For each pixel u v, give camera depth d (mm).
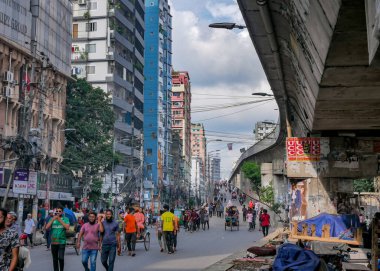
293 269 7781
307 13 8328
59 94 51094
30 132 31141
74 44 72625
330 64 9227
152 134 102688
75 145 52438
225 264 14812
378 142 18078
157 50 106250
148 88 104812
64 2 52281
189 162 162125
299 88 16266
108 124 56281
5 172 37625
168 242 20062
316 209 18172
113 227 12172
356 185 47312
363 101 12633
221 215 67438
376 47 4914
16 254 7277
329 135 18531
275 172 48031
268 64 16734
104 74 71438
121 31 75188
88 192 52906
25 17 43844
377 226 10812
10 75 40094
